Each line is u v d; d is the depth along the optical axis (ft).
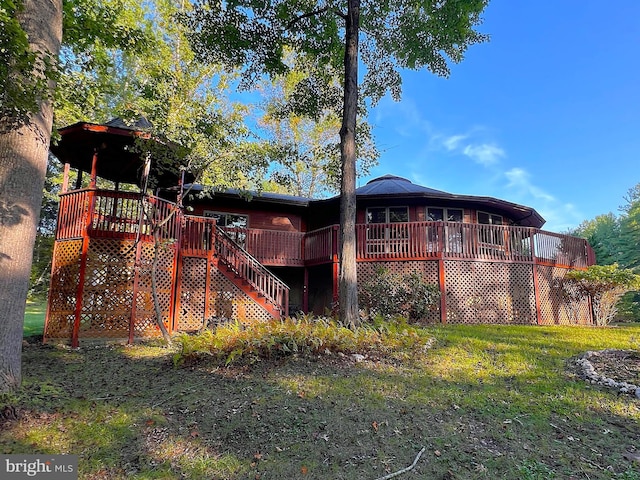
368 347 22.21
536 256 40.98
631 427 12.89
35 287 64.90
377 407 14.52
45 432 12.10
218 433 12.62
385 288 35.19
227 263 36.06
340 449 11.66
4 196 14.34
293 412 14.03
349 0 31.89
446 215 46.91
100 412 13.91
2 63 14.02
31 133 15.24
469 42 37.96
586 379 17.53
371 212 47.24
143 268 29.01
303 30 36.88
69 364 20.63
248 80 40.55
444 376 18.15
